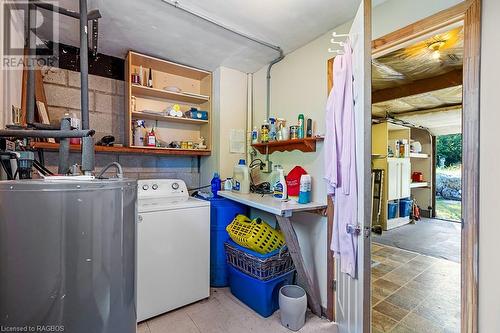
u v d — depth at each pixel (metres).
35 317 0.74
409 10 1.52
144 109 2.68
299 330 1.84
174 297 2.06
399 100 3.90
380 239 4.21
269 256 2.00
